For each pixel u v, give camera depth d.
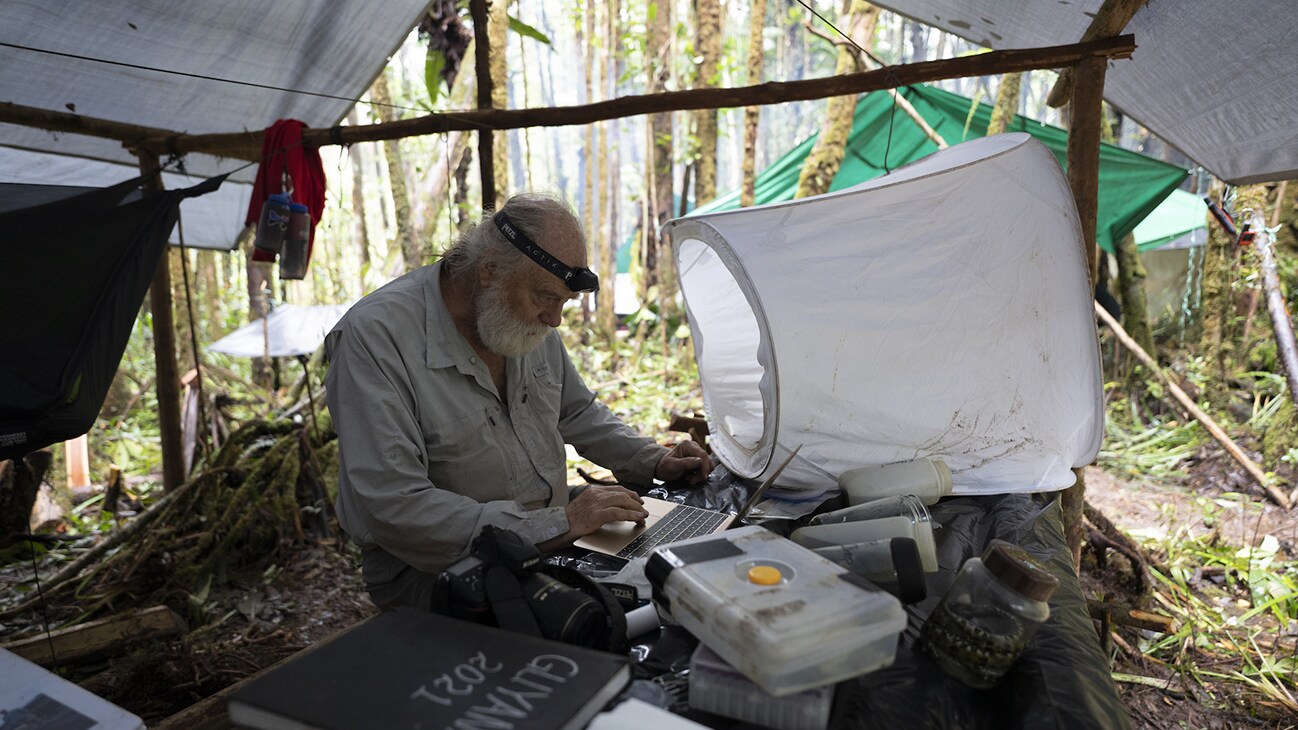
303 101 3.77
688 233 2.20
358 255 9.32
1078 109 2.47
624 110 2.99
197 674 2.55
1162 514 4.22
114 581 3.37
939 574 1.53
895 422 2.04
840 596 1.08
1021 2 2.67
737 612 1.04
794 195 6.00
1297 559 3.63
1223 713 2.60
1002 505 1.89
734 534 1.29
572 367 2.29
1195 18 2.38
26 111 3.12
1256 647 2.88
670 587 1.17
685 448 2.22
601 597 1.28
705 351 2.53
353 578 3.50
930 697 1.15
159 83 3.32
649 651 1.30
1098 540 3.29
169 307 3.99
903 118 5.11
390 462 1.67
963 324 2.04
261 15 3.04
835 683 1.11
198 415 4.96
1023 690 1.13
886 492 1.85
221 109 3.64
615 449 2.26
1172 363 6.11
